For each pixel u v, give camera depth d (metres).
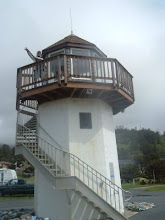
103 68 9.95
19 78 10.66
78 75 9.46
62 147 10.18
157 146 108.94
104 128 10.91
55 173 9.20
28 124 11.98
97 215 9.60
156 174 53.19
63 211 9.72
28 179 52.31
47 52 12.03
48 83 9.68
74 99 10.68
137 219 10.41
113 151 11.27
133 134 118.69
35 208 11.18
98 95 10.56
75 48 11.70
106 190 10.02
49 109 11.09
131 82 12.11
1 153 108.75
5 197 24.17
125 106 12.66
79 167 9.88
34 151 10.20
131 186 41.03
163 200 18.00
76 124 10.39
